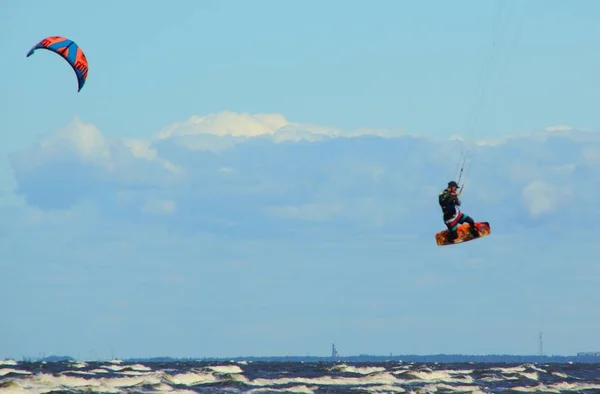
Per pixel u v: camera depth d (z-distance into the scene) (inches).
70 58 6865.2
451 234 5821.9
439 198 5831.7
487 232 5807.1
